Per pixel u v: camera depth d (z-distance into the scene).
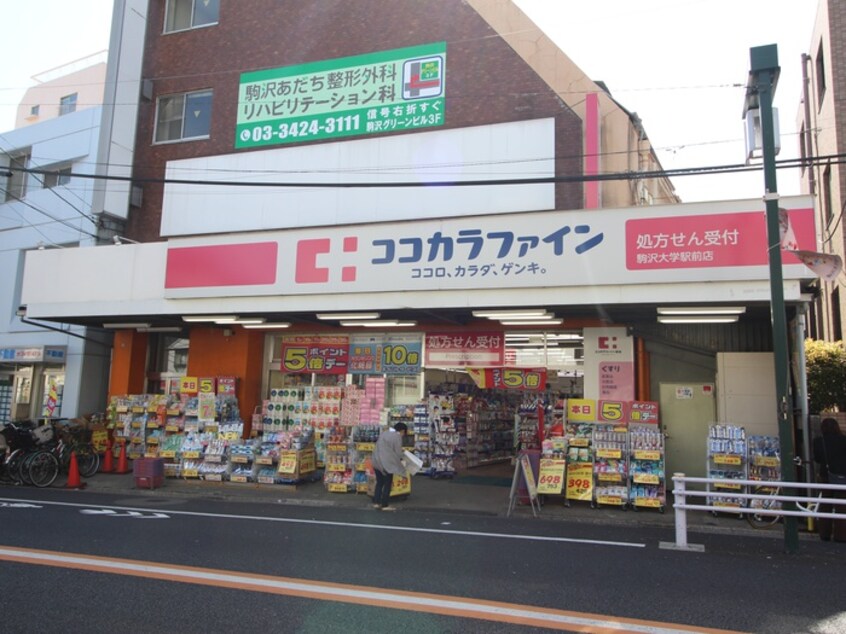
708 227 10.45
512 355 14.11
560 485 10.96
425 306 12.05
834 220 16.66
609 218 11.02
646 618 5.05
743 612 5.25
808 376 14.47
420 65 15.73
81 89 24.12
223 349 16.23
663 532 9.23
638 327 13.11
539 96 14.66
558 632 4.72
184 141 17.91
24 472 13.59
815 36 18.34
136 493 12.67
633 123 17.70
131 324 16.52
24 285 15.76
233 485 13.44
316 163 16.12
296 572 6.29
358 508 11.24
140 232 18.00
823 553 7.89
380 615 5.02
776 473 10.55
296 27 17.23
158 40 18.95
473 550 7.55
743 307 10.91
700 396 12.76
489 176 14.63
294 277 13.03
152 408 15.20
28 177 20.09
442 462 14.63
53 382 18.91
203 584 5.79
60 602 5.25
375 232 12.54
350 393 14.20
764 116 8.43
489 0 15.48
